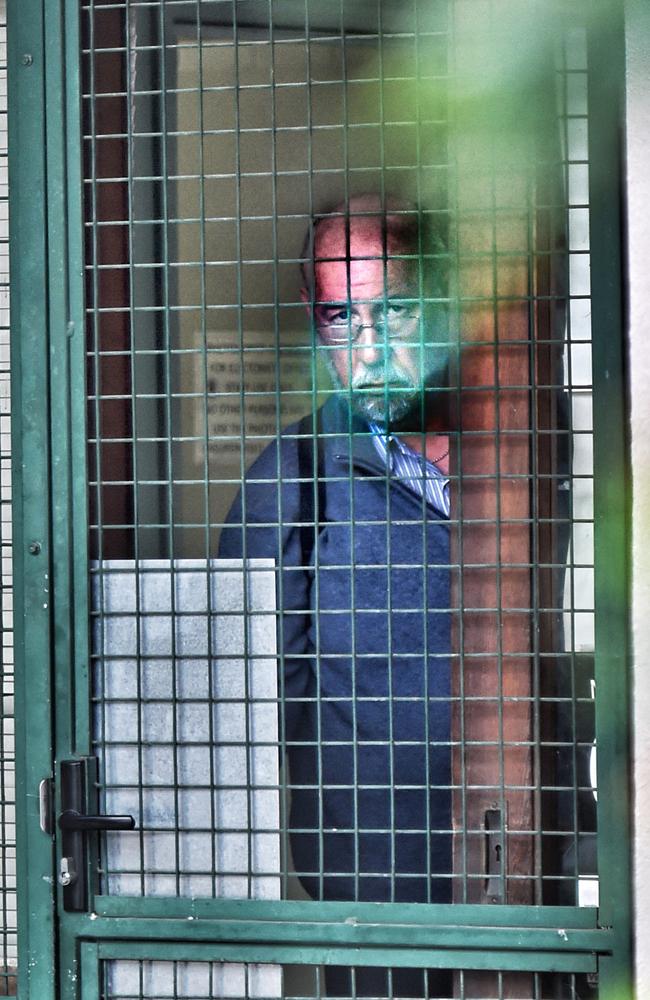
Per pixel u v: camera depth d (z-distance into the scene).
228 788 7.58
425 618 7.30
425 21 7.41
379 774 8.00
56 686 7.64
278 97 9.84
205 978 7.61
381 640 7.89
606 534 7.20
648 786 7.08
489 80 7.34
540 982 7.48
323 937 7.33
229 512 8.34
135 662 7.67
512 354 7.49
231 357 10.02
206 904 7.50
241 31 9.00
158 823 7.66
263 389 10.05
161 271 8.45
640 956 7.09
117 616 7.67
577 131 7.88
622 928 7.14
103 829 7.48
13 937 8.52
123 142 8.02
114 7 7.49
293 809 8.21
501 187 7.41
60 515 7.62
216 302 10.08
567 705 7.67
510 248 7.45
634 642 7.09
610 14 7.09
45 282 7.60
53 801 7.64
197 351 7.47
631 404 7.10
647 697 7.09
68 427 7.61
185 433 9.92
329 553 7.95
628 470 7.12
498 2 7.31
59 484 7.62
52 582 7.64
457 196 7.43
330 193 9.45
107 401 7.95
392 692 7.49
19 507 7.67
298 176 10.07
